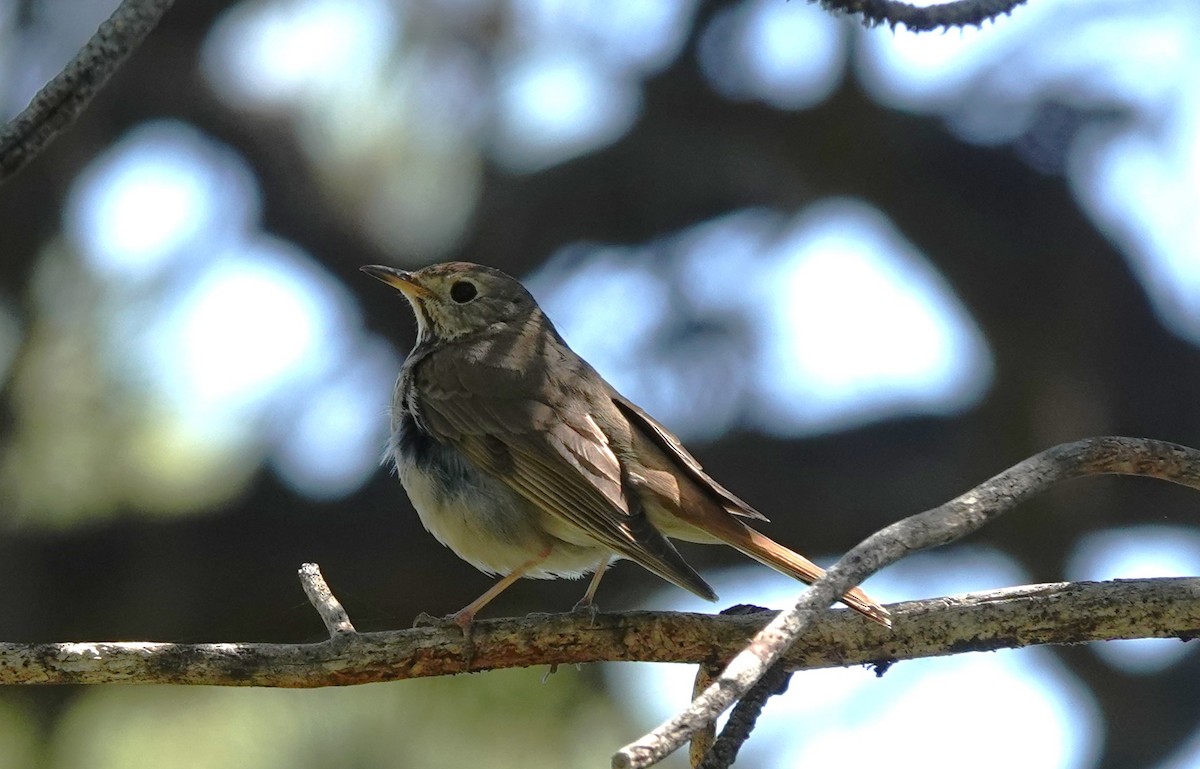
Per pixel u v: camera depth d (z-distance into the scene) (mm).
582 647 6551
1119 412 14086
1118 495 13906
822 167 14180
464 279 9297
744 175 14180
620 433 8172
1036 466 5949
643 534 7582
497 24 13906
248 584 13688
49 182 13602
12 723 11836
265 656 6148
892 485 13906
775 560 7574
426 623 6977
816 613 5141
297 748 11656
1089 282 14094
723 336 14039
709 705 4820
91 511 13523
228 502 13766
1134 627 6270
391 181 14242
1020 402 14141
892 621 6371
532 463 8172
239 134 14086
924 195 14188
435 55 13961
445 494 8453
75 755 11688
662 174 14055
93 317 13523
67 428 13453
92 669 5973
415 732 11711
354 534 13859
